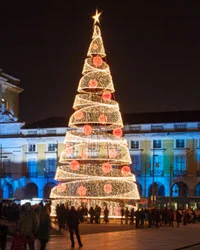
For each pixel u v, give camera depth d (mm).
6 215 38094
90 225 41188
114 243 25547
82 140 44312
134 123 72125
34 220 16594
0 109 77062
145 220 46031
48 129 74312
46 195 73500
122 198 43375
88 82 45062
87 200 44344
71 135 44938
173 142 70500
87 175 43375
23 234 16156
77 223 23109
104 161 44094
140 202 57719
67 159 44562
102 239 27953
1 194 74938
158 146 71062
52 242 25062
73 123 45094
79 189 43031
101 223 43781
